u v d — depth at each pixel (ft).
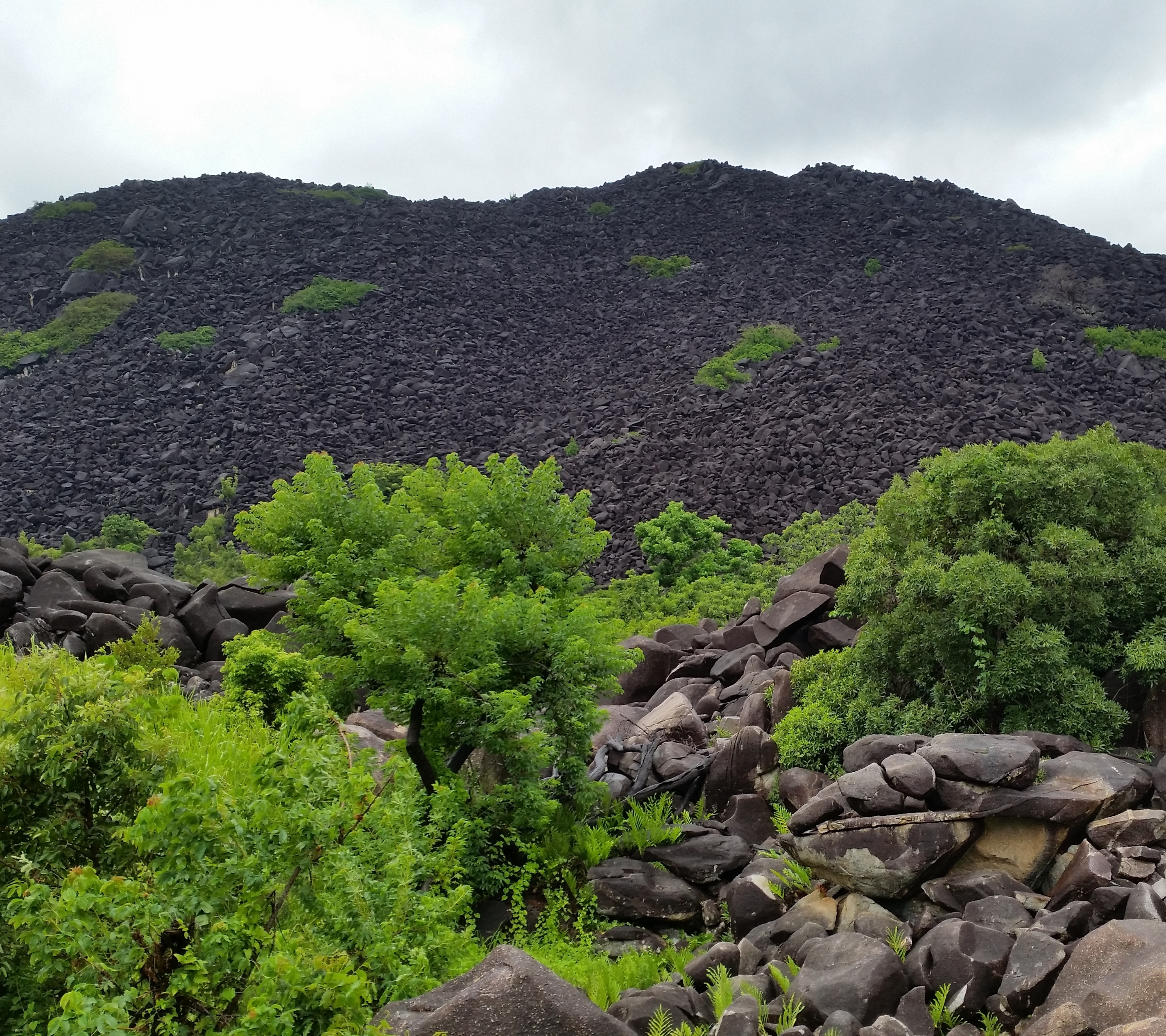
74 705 18.04
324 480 41.75
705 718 45.75
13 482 168.35
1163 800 25.71
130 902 15.15
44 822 17.54
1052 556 33.14
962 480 34.86
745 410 170.50
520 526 40.47
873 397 161.79
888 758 27.12
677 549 104.27
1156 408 165.99
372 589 37.45
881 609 36.35
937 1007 20.98
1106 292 224.53
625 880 31.01
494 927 31.17
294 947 16.14
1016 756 25.57
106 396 203.41
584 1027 18.74
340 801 18.75
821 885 27.17
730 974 24.80
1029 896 24.30
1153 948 18.90
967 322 203.92
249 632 63.16
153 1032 15.26
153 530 147.33
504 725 31.40
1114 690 31.99
